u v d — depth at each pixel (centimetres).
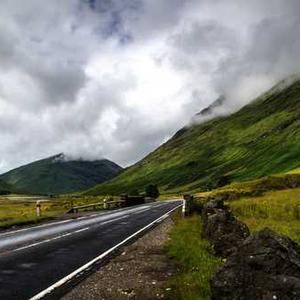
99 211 5384
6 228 3166
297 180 8581
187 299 999
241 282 920
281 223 3036
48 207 7169
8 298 1086
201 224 2634
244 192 7138
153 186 14750
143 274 1374
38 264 1553
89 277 1334
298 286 867
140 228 2942
